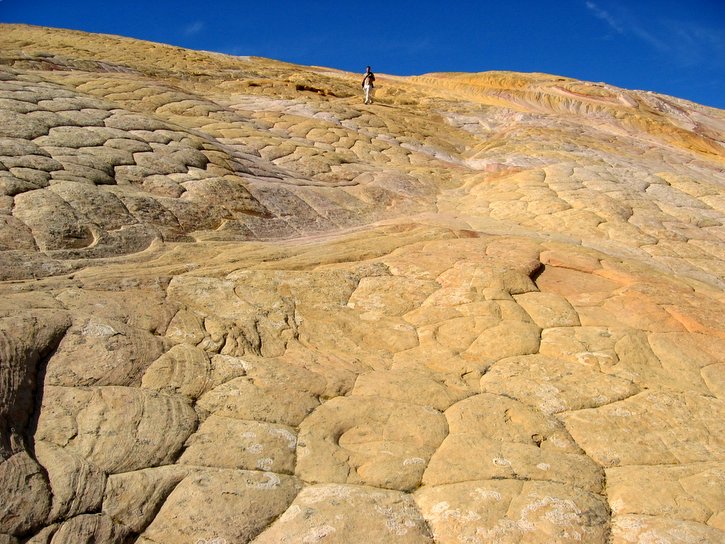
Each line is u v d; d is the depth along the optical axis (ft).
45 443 13.21
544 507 12.99
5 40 71.05
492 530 12.36
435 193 42.80
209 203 29.81
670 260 32.45
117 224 25.35
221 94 62.28
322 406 16.10
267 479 13.39
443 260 26.20
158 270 22.34
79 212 24.91
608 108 81.10
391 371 18.30
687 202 41.52
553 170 46.16
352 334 20.54
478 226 34.76
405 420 15.88
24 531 11.34
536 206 38.96
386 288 23.61
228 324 19.11
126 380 15.47
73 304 18.15
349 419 15.71
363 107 65.46
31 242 22.49
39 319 16.35
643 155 58.08
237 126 47.62
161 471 13.17
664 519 12.96
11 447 12.60
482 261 26.02
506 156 52.54
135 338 16.93
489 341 20.42
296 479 13.67
